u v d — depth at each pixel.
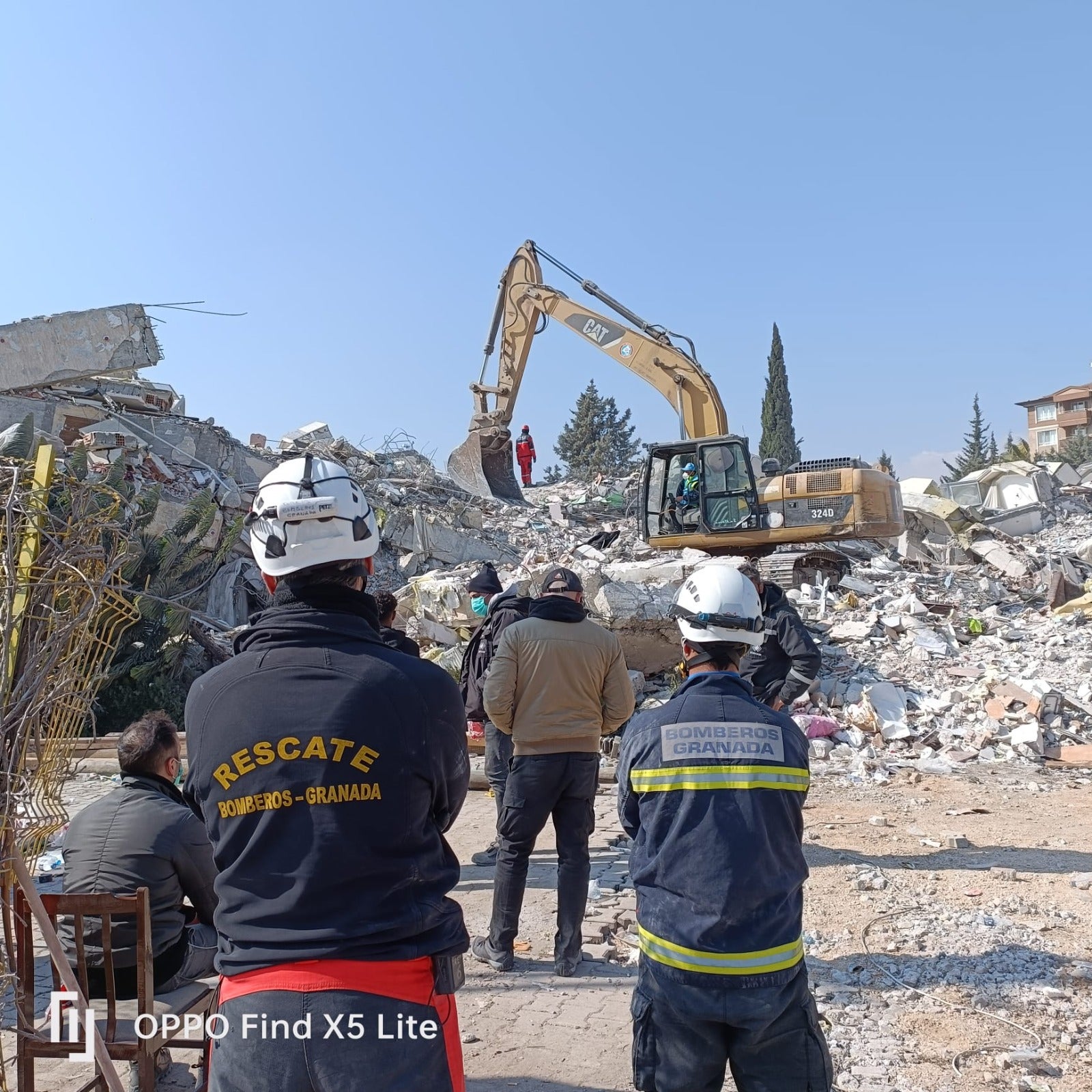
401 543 18.88
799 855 2.58
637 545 19.28
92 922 3.42
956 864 6.47
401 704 2.03
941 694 11.23
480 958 4.84
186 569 12.38
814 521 15.37
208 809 2.06
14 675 2.47
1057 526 25.48
